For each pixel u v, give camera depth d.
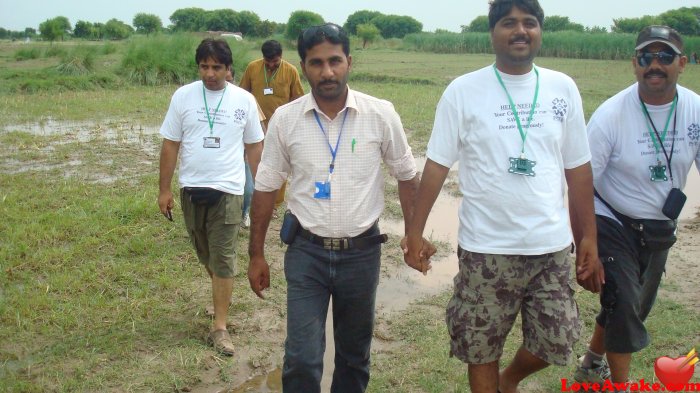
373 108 3.39
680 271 5.93
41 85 19.25
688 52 38.25
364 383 3.76
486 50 52.50
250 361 4.48
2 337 4.61
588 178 3.31
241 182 4.64
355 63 33.66
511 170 3.08
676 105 3.62
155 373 4.23
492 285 3.21
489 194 3.13
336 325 3.66
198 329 4.82
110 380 4.14
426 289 5.70
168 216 4.77
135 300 5.20
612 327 3.61
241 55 24.12
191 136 4.58
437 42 54.12
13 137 11.52
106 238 6.41
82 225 6.70
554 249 3.14
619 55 41.34
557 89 3.17
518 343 4.62
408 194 3.61
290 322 3.39
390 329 4.92
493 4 3.10
